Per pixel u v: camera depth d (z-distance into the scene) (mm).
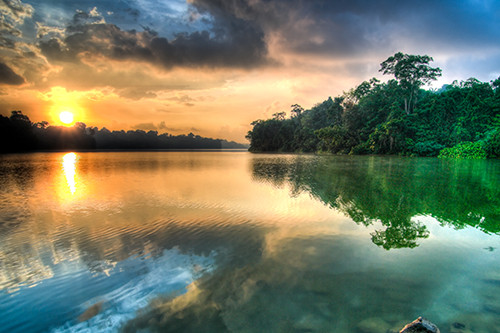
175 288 4633
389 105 60781
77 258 6004
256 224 8258
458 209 9883
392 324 3521
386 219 8648
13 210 10664
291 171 24844
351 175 20547
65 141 132375
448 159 39562
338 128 64875
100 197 13102
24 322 3848
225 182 17859
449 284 4539
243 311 3912
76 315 3977
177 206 10852
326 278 4816
